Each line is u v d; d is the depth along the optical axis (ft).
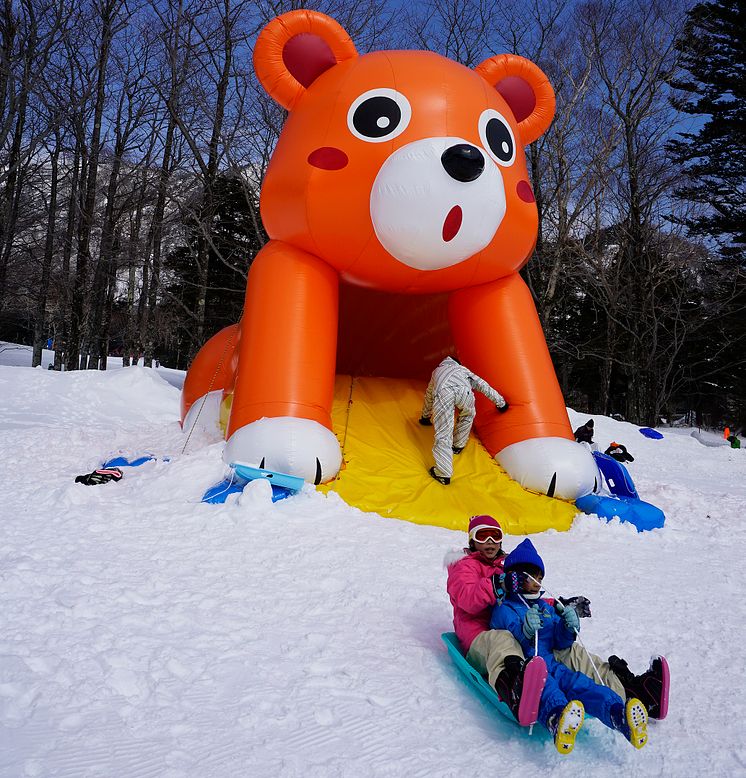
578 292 112.37
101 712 9.85
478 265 26.91
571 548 20.99
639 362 89.76
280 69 26.61
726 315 92.53
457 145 23.50
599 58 77.97
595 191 80.69
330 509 21.89
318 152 25.08
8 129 65.77
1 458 31.04
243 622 13.32
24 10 68.03
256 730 9.72
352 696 10.89
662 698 9.94
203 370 37.17
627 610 15.42
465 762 9.35
